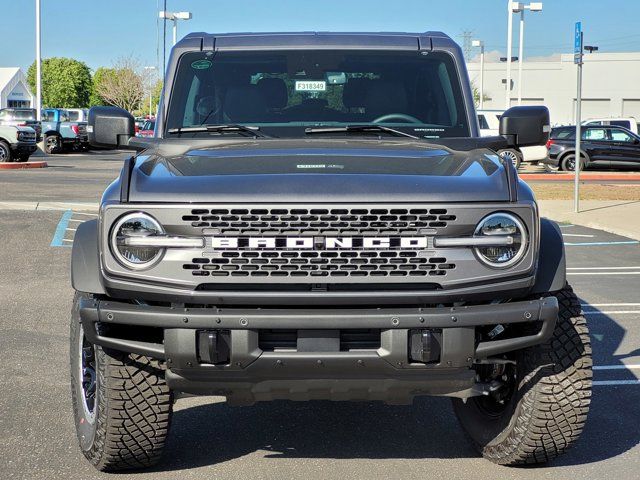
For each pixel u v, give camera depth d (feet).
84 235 13.98
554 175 94.94
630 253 43.96
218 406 19.24
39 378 21.17
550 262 13.74
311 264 12.83
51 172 95.25
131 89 261.24
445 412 18.94
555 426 14.44
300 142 16.39
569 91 263.49
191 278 12.84
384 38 19.06
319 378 13.15
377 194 12.91
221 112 18.21
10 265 37.70
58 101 354.54
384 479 15.02
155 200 12.94
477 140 16.63
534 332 13.66
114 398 14.16
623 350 24.49
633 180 94.89
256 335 12.82
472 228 13.00
